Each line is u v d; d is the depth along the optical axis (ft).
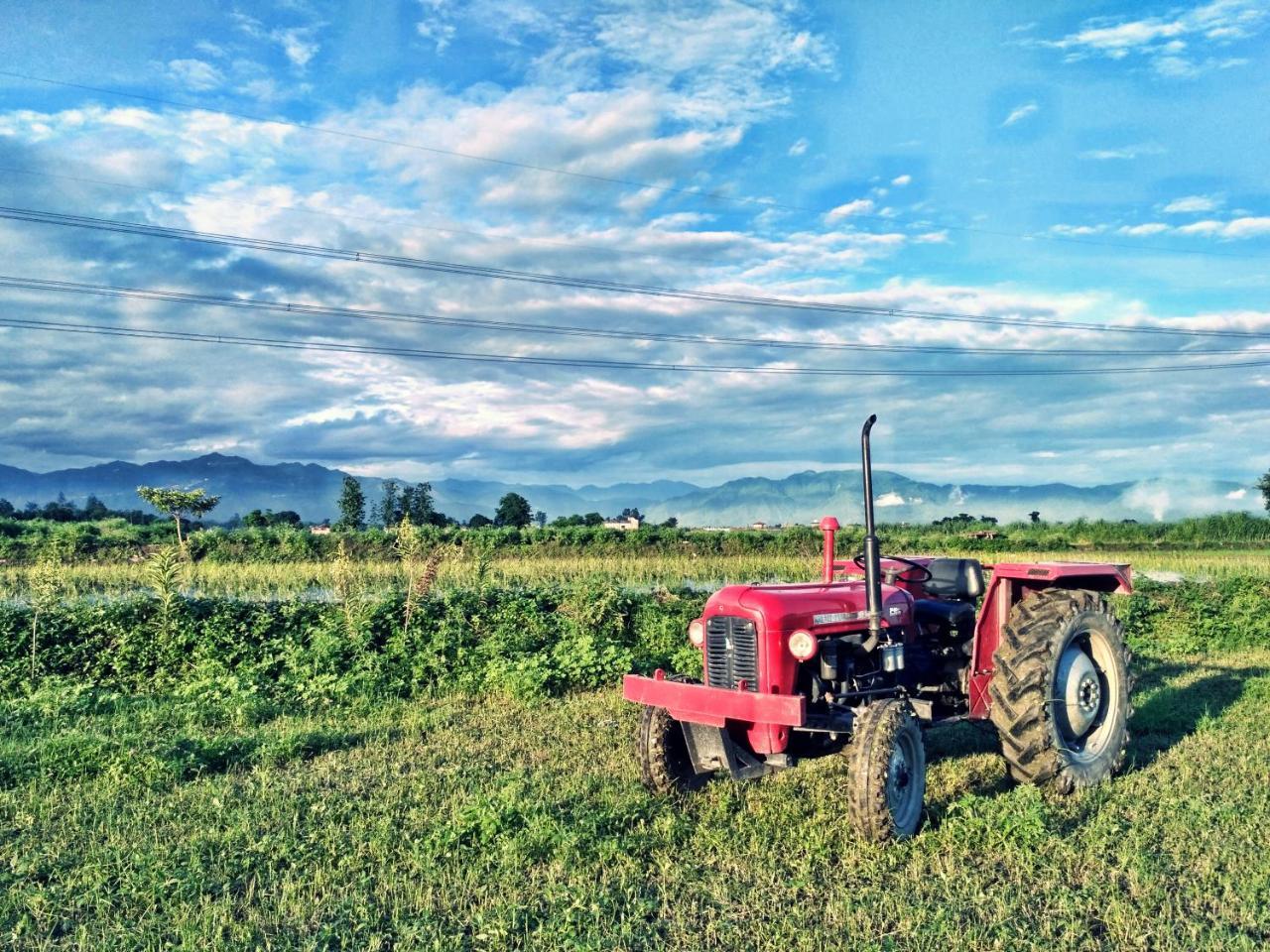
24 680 35.81
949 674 24.56
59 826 19.77
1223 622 51.83
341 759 25.11
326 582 69.21
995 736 27.50
